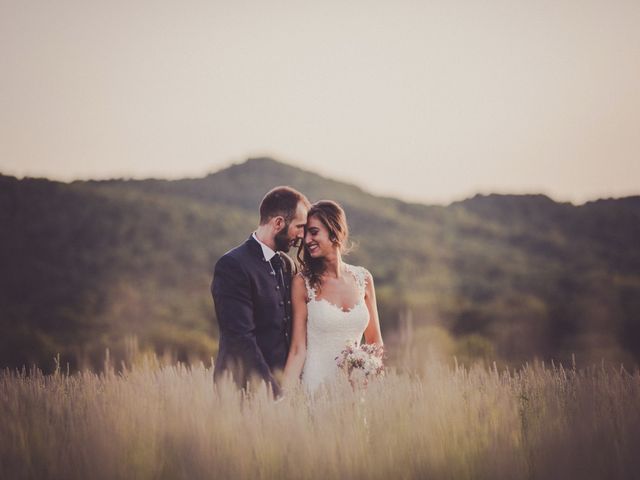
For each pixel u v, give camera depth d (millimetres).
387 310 36781
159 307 39844
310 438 2977
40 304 39688
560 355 19641
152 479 2820
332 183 85875
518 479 2695
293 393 3672
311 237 5137
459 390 3662
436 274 58781
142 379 4191
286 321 4914
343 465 2771
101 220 54938
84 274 45719
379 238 69375
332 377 5047
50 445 3033
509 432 3061
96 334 31906
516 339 28781
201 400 3373
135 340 5148
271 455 2850
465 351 23469
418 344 22234
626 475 2684
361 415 3303
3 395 3814
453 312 37250
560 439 2869
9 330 29266
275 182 81312
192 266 51250
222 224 60531
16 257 45688
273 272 4781
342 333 5176
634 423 3023
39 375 4453
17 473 2852
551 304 40406
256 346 4457
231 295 4551
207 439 2920
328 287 5234
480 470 2754
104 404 3463
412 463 2812
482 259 65562
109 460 2840
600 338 27703
